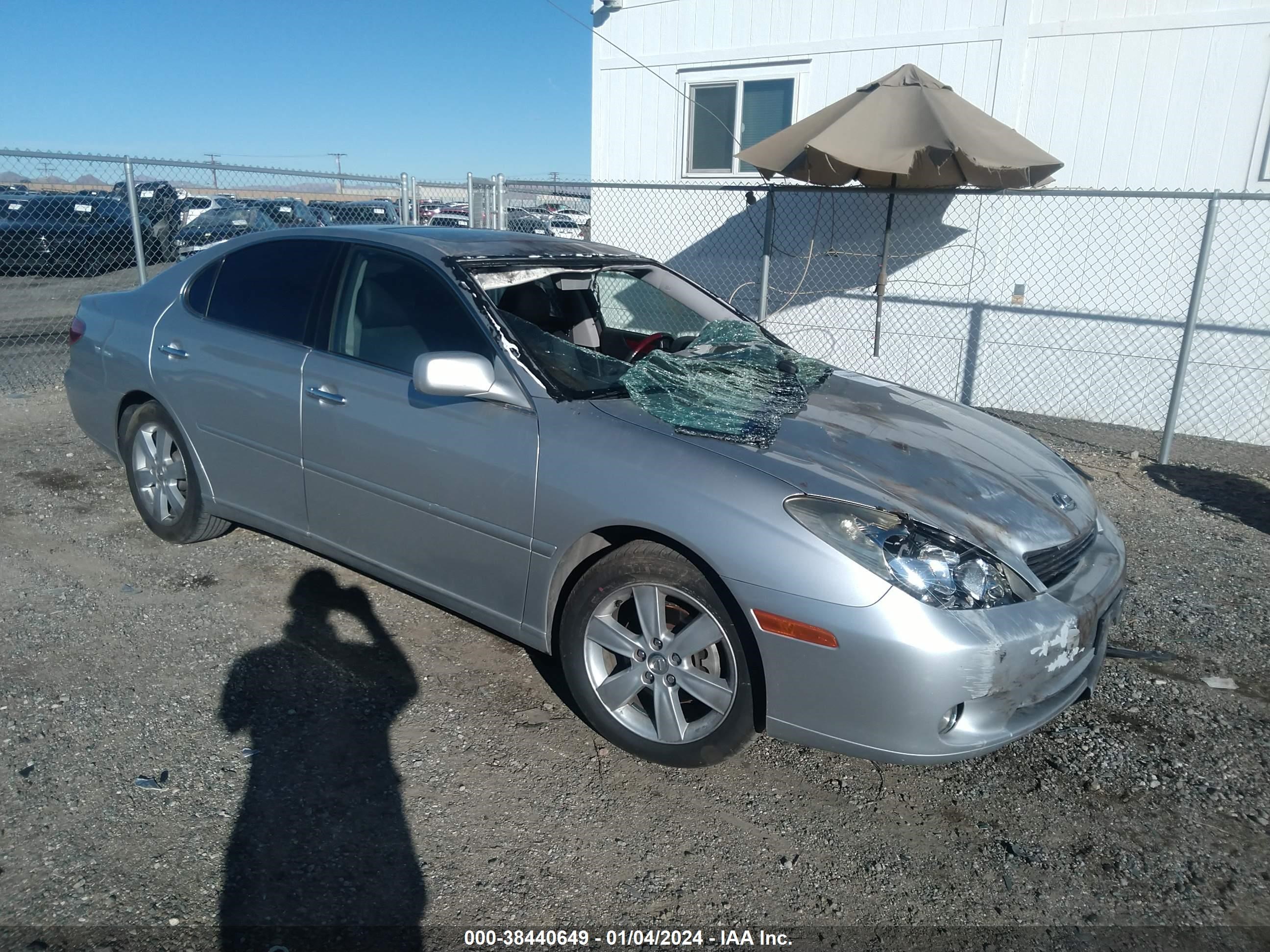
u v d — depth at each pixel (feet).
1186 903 8.63
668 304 14.85
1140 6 24.43
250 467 13.39
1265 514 19.77
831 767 10.53
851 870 8.91
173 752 10.04
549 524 10.21
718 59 30.60
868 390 12.94
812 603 8.68
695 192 31.91
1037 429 26.32
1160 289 25.73
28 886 8.05
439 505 11.18
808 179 24.20
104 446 16.06
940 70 27.27
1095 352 26.86
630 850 9.02
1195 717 11.74
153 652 12.10
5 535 15.80
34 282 41.45
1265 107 23.66
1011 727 9.24
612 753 10.51
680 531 9.29
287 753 10.14
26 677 11.35
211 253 14.56
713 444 9.78
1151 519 19.33
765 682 9.15
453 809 9.43
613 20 32.22
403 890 8.31
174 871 8.34
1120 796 10.16
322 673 11.82
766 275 24.43
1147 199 25.31
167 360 14.20
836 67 28.73
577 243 14.38
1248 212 24.35
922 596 8.54
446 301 11.57
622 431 10.04
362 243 12.66
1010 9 25.93
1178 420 26.32
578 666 10.39
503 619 11.01
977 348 28.45
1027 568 9.31
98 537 15.83
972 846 9.31
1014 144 23.24
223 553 15.31
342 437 11.97
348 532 12.39
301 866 8.50
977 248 27.84
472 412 10.85
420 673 11.96
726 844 9.19
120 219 40.16
